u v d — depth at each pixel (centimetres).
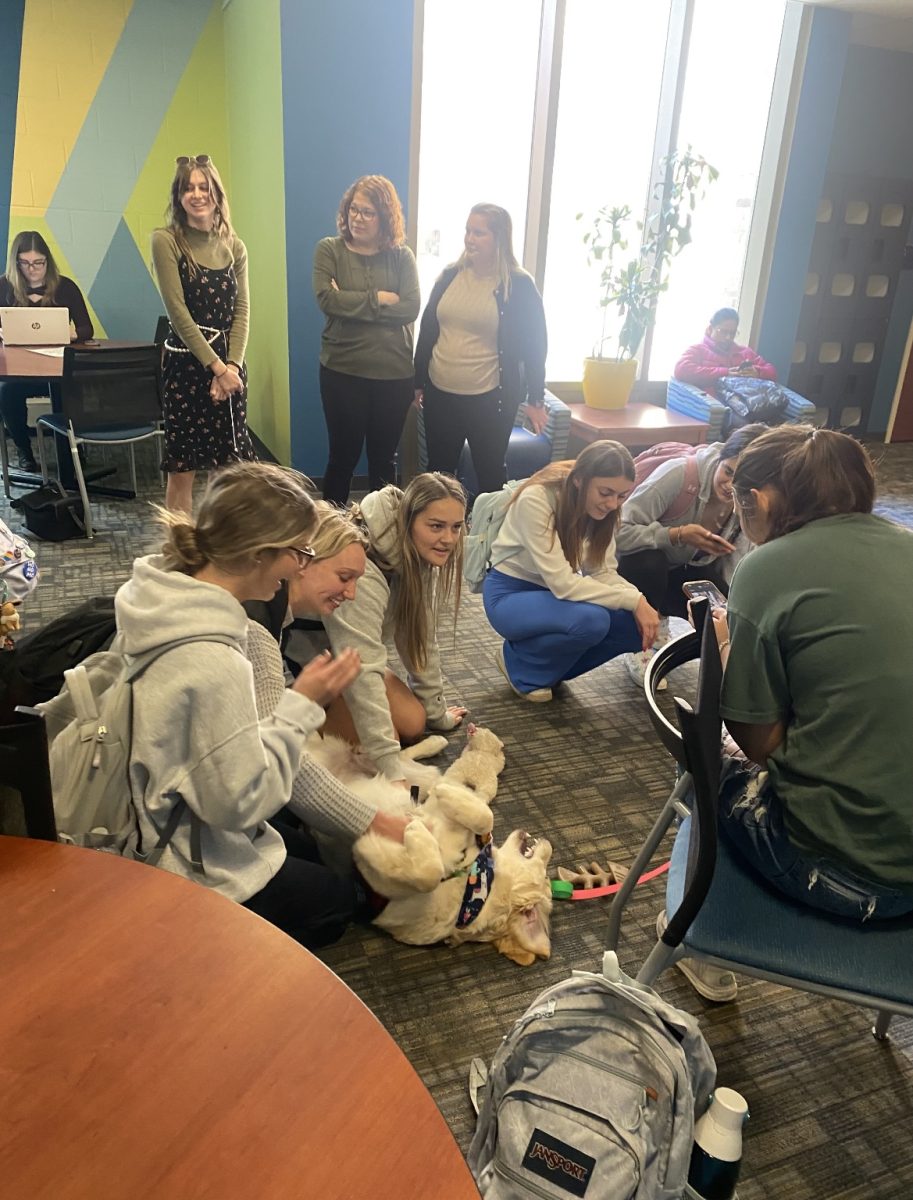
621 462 238
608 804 224
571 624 253
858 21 511
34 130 498
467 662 296
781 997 170
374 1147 63
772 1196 132
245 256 360
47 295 438
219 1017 73
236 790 123
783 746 124
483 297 364
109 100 505
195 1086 67
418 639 226
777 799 127
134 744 122
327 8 384
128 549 371
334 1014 74
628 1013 113
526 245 485
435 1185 61
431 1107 66
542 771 236
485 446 386
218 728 121
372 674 198
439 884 168
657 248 462
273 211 434
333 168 411
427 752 235
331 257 357
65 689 134
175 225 337
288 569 132
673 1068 108
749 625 123
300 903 159
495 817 216
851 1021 165
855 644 116
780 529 132
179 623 122
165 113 518
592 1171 106
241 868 136
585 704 273
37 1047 69
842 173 573
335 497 392
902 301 639
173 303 339
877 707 114
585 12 450
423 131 447
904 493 521
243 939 81
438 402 379
